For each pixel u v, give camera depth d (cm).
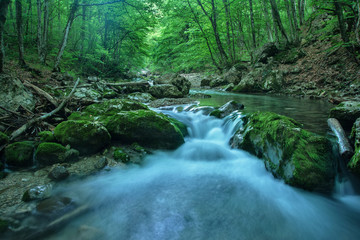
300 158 323
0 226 237
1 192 303
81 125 446
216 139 572
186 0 1805
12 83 562
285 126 367
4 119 499
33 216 259
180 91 1248
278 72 1299
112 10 1702
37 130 495
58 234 241
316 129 442
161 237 246
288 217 283
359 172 301
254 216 285
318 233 257
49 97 643
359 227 268
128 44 2091
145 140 502
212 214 289
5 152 385
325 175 312
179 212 292
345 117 422
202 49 2223
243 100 968
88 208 291
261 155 410
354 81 863
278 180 346
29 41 1412
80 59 1659
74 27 1670
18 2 984
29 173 367
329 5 972
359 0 832
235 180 381
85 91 897
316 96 930
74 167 396
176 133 504
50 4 1508
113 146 481
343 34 927
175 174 407
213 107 741
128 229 257
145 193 338
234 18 1919
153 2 1340
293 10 1558
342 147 341
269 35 1805
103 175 383
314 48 1329
